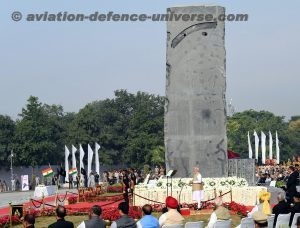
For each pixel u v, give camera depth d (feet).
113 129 453.99
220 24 147.02
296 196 80.23
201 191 128.98
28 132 366.22
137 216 119.96
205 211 127.24
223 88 147.33
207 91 147.02
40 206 145.38
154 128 422.00
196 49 147.02
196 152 146.61
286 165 254.06
